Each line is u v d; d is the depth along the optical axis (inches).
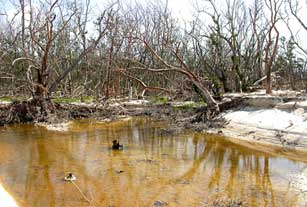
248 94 922.7
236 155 536.4
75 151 566.6
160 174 440.8
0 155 543.8
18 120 864.9
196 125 775.1
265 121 671.8
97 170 458.3
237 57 1195.3
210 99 828.0
